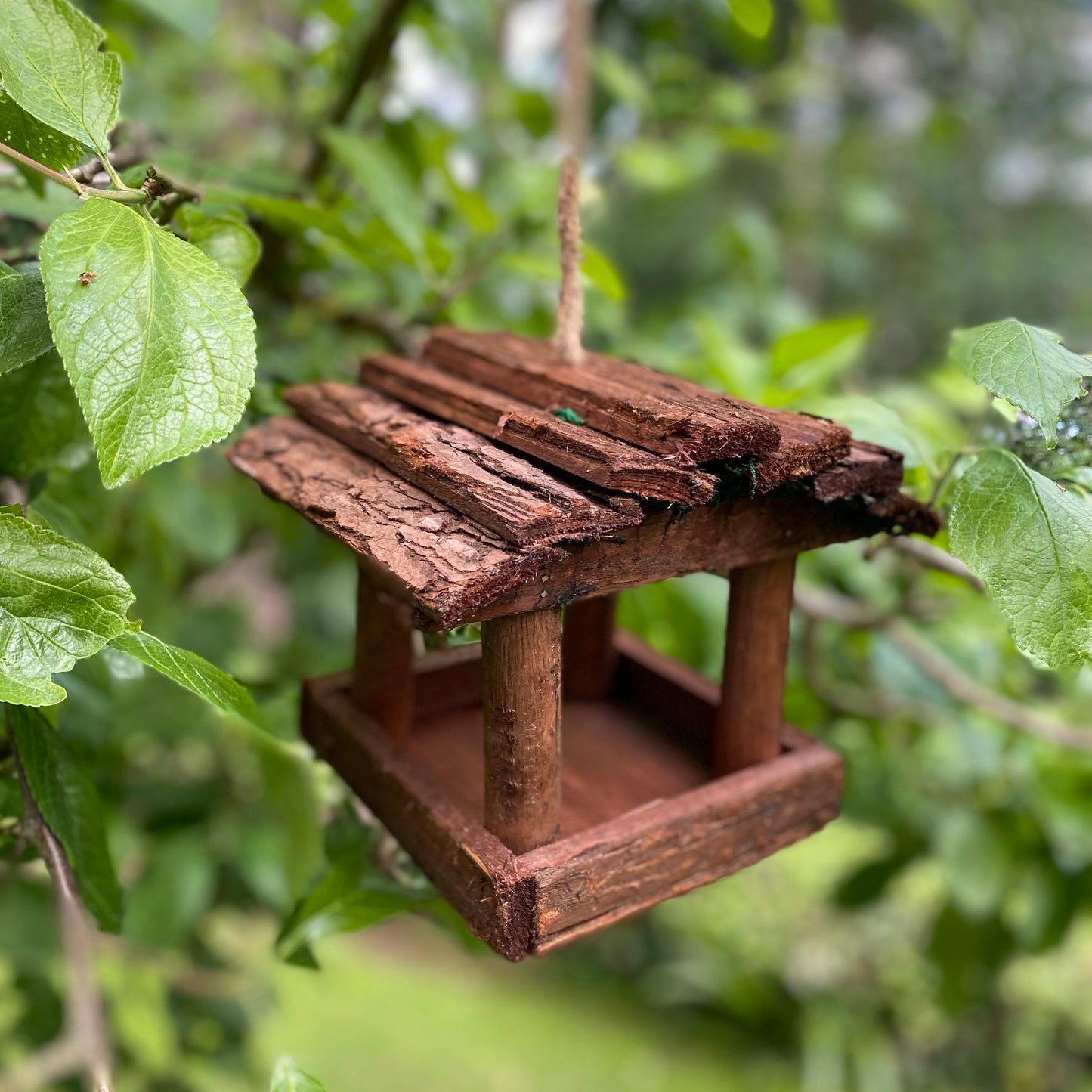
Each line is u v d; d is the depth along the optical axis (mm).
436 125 1009
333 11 943
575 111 757
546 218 918
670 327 1368
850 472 577
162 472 960
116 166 732
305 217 725
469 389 623
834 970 2111
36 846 646
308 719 711
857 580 1003
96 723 762
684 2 1334
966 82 2189
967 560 565
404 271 985
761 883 2236
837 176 1977
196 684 518
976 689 887
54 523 657
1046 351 564
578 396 587
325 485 586
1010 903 1145
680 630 1021
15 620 500
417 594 502
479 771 668
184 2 830
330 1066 1872
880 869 1169
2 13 510
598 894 575
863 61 2096
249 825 1046
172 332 491
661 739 709
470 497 531
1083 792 1034
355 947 2336
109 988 1019
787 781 633
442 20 1042
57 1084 908
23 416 646
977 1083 1910
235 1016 1107
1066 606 553
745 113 1275
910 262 2375
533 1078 1963
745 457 542
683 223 2156
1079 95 2287
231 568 1543
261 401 760
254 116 1393
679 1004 2291
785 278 1942
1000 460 581
